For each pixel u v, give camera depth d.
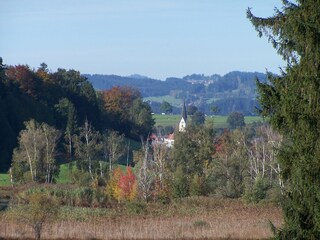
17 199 169.62
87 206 168.75
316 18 49.34
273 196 172.12
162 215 149.00
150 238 109.50
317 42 49.00
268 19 54.81
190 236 110.75
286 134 53.22
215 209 162.12
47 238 108.12
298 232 52.56
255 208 161.38
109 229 116.06
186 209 162.88
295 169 50.91
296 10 50.81
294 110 50.56
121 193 195.62
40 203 108.06
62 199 169.62
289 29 51.78
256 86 54.91
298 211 52.47
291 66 53.28
